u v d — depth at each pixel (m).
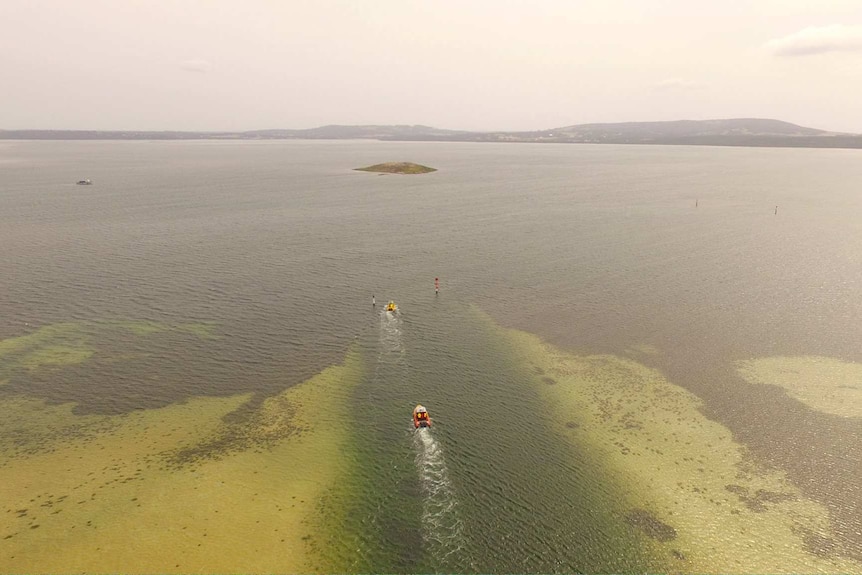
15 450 37.34
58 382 46.75
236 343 55.00
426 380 48.25
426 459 37.19
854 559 28.98
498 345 55.38
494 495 33.78
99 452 37.31
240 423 41.22
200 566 28.02
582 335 57.69
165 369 49.38
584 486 34.56
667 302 66.69
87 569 27.62
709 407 43.72
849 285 71.44
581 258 86.25
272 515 31.75
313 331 58.22
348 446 38.53
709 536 30.59
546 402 44.72
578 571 28.39
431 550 29.59
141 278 74.06
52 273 75.38
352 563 28.69
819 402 44.09
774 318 61.16
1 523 30.48
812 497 33.59
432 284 73.69
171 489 33.69
